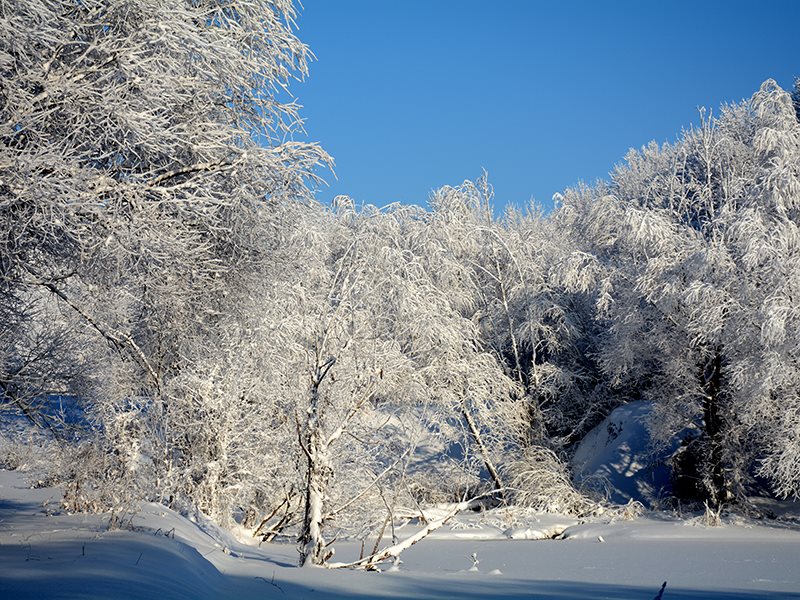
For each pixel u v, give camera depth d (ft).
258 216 36.37
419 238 105.50
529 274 109.29
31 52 26.81
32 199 25.52
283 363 55.42
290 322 55.88
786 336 71.61
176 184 33.45
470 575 37.91
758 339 74.23
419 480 85.40
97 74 28.66
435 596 27.09
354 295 63.31
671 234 85.92
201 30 30.99
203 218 33.24
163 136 29.66
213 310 39.29
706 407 86.63
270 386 56.39
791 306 71.00
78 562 23.15
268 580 29.43
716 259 78.59
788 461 70.95
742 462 83.25
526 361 113.39
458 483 83.76
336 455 50.75
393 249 87.35
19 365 39.55
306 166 37.32
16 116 25.29
